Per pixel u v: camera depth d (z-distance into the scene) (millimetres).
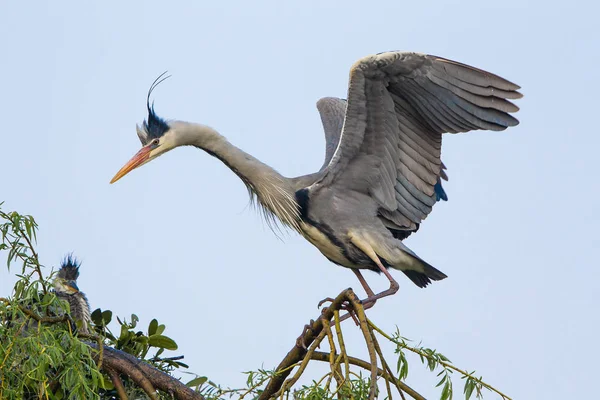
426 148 12508
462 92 11711
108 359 8656
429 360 8320
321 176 12820
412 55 11555
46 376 8047
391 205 12695
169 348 9945
